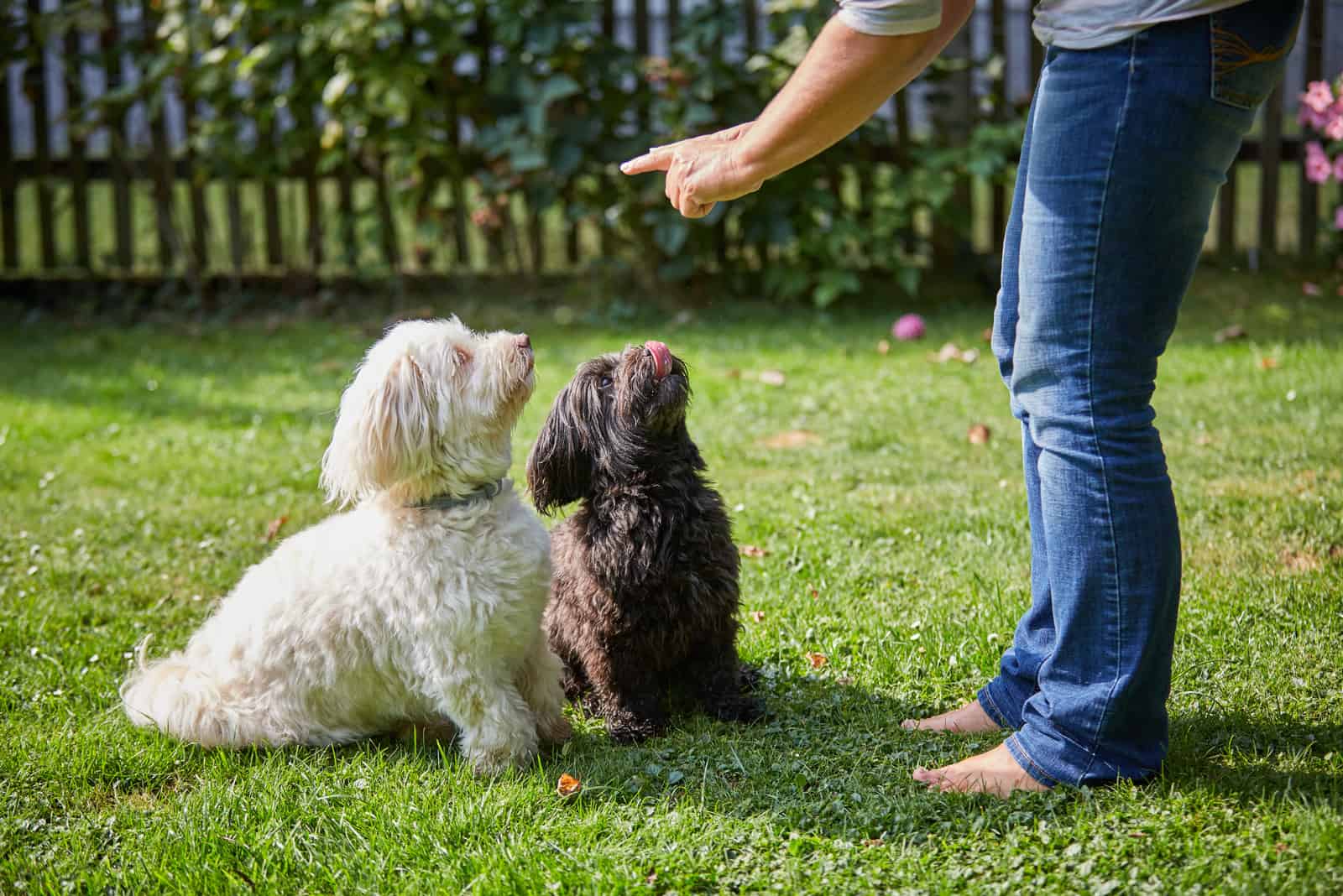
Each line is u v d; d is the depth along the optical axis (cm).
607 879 229
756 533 434
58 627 372
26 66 860
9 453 557
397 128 807
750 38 830
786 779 269
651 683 312
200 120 859
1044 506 243
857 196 904
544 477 314
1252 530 392
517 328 811
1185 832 228
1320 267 820
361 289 895
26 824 264
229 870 243
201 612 386
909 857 231
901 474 491
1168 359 638
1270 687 289
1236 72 215
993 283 848
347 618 288
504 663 290
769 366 684
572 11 780
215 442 578
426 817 258
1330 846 216
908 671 323
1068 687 246
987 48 888
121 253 885
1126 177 220
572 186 841
